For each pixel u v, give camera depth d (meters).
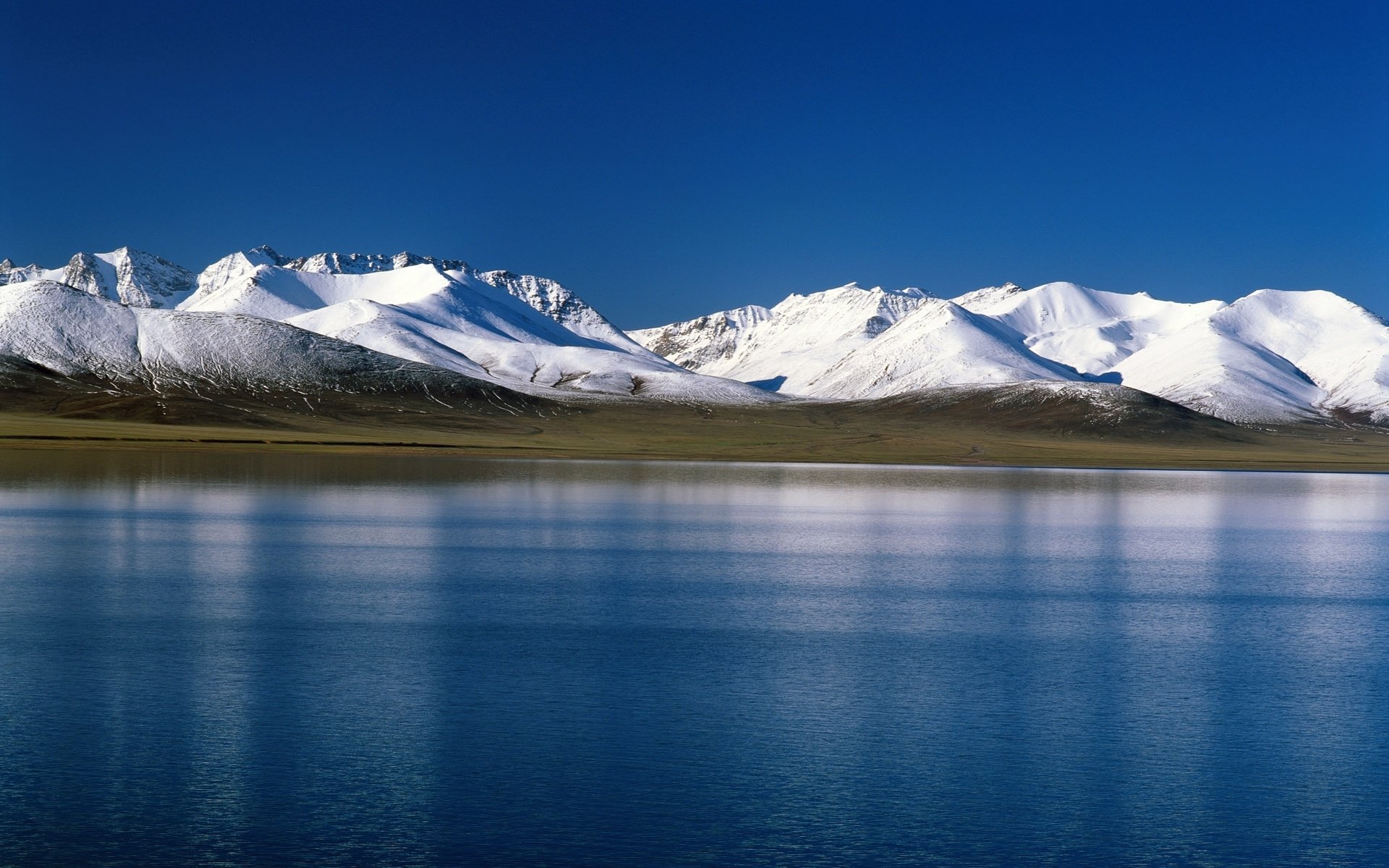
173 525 83.00
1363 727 34.16
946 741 32.53
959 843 25.67
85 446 198.25
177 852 24.50
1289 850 25.56
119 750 30.64
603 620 49.25
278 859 24.22
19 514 89.88
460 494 119.25
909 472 193.88
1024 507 117.31
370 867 23.95
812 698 36.72
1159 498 137.38
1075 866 24.64
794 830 26.14
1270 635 47.91
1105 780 29.58
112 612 49.06
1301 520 107.06
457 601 53.28
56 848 24.61
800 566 67.69
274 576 59.94
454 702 35.56
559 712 34.69
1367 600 57.53
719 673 39.75
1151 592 59.69
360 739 31.86
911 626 49.00
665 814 26.88
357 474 149.75
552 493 123.94
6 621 46.81
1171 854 25.31
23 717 33.44
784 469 198.00
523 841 25.34
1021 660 42.59
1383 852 25.47
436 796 27.77
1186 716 35.16
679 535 83.69
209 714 33.97
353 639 44.31
